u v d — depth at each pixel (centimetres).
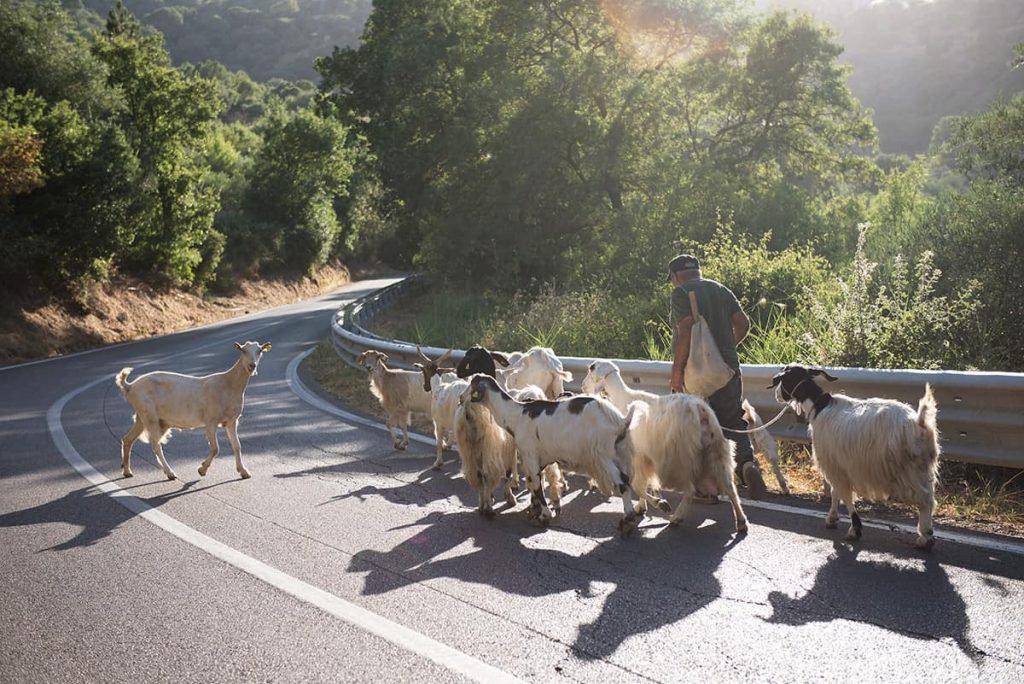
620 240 2680
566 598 488
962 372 657
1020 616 435
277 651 429
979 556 523
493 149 3222
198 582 534
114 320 3203
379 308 3177
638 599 482
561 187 3175
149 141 3741
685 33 3456
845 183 4416
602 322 1475
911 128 13850
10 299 2712
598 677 388
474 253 3350
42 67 3195
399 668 405
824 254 2283
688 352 699
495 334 1589
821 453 580
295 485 796
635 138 3164
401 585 519
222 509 712
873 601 462
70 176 2855
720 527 614
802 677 382
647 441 625
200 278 4447
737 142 4003
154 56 3834
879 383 700
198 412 836
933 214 1522
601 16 3362
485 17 3600
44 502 751
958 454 668
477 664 405
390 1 3916
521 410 652
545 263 3081
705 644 419
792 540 573
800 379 605
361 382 1539
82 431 1120
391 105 3788
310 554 584
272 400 1382
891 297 1170
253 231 5662
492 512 676
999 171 1678
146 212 3177
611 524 644
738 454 691
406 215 4094
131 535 642
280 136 6025
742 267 1527
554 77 3102
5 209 2716
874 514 621
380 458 917
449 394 841
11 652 440
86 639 453
